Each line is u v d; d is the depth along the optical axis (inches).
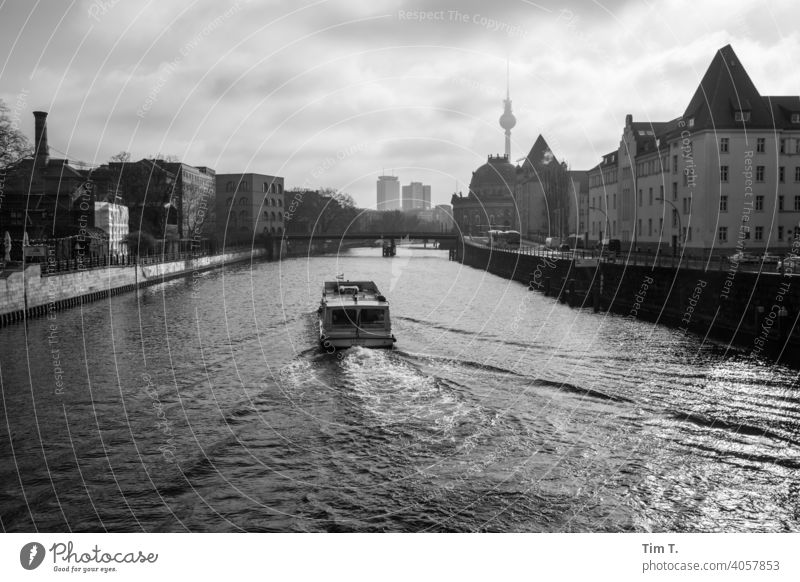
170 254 4082.2
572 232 5344.5
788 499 730.8
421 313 2165.4
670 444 889.5
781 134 2896.2
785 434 930.7
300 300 2519.7
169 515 699.4
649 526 669.9
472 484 765.9
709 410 1037.8
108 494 751.7
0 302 1942.7
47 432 952.3
